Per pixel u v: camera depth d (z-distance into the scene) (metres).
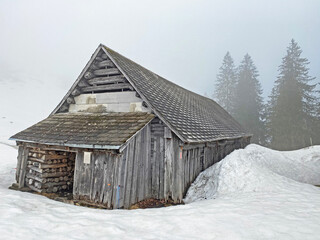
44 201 5.17
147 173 7.07
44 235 3.17
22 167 7.98
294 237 2.96
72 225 3.58
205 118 11.77
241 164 7.18
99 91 9.19
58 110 9.59
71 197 6.96
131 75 8.15
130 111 8.02
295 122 25.59
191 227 3.46
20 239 3.01
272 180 6.37
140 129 6.43
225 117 18.11
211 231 3.27
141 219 3.95
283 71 29.20
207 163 9.30
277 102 27.75
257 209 4.24
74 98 9.55
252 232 3.18
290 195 5.26
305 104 25.97
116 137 6.07
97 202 5.95
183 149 7.23
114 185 5.71
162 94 9.44
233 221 3.63
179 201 6.76
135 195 6.43
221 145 11.16
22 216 3.91
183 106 10.49
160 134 7.19
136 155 6.51
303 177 10.92
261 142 30.72
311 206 4.36
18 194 5.56
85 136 6.61
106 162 6.00
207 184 7.41
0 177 9.63
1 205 4.41
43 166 7.50
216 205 4.72
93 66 8.80
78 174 6.43
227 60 41.53
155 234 3.24
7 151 16.52
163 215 4.20
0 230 3.26
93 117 8.23
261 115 32.34
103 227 3.50
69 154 8.52
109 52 8.45
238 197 5.44
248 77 35.03
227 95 38.81
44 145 7.27
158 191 7.06
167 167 6.94
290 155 15.37
